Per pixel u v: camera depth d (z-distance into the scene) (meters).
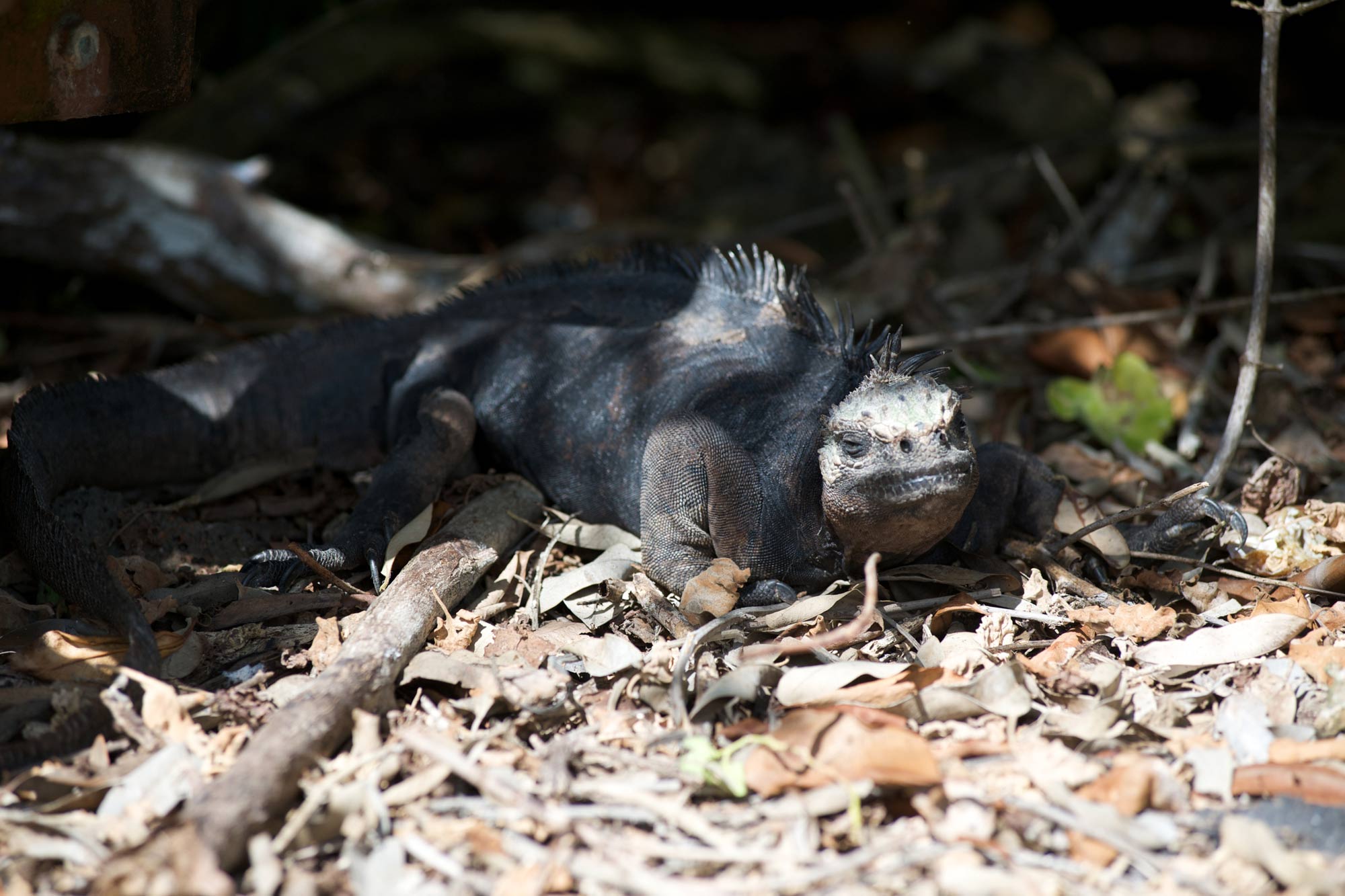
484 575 7.96
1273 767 5.83
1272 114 8.20
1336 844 5.37
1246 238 13.00
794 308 8.20
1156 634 7.10
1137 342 11.02
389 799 5.64
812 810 5.52
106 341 12.63
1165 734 6.22
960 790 5.62
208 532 8.78
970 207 15.62
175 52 7.65
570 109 22.42
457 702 6.45
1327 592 7.63
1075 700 6.41
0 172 11.89
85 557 6.98
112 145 12.50
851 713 6.04
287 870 5.30
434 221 19.22
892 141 20.69
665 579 7.54
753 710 6.52
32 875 5.32
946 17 23.70
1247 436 9.83
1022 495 8.21
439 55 18.30
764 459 7.68
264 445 9.70
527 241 14.05
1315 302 11.97
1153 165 14.20
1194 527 7.96
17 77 6.66
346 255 12.86
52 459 8.61
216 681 6.85
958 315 12.08
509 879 5.14
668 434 7.57
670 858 5.28
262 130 15.84
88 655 6.74
